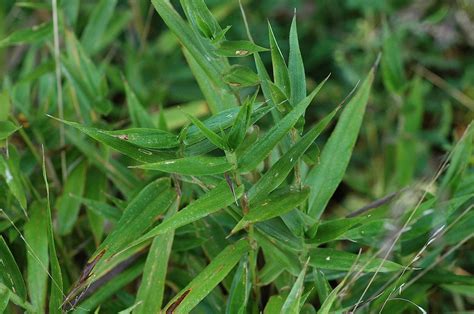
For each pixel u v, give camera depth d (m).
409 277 0.76
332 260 0.68
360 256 0.69
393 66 0.95
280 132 0.64
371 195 1.02
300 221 0.68
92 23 0.96
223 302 0.74
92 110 0.87
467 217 0.76
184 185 0.74
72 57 0.87
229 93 0.70
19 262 0.80
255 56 0.67
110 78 1.05
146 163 0.66
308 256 0.69
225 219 0.74
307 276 0.73
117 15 1.07
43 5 0.87
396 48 0.95
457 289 0.75
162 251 0.69
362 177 1.09
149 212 0.68
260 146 0.64
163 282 0.69
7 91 0.82
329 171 0.72
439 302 0.86
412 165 0.98
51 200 0.82
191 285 0.66
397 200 0.72
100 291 0.74
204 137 0.65
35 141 0.87
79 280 0.67
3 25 1.05
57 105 0.89
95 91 0.86
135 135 0.64
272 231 0.68
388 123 1.08
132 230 0.67
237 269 0.70
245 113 0.62
